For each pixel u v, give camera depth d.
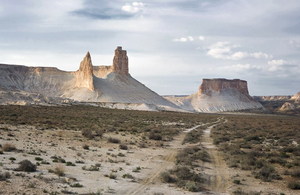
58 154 27.47
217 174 23.42
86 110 123.50
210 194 17.86
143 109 185.75
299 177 23.27
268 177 22.42
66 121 65.69
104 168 23.41
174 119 106.19
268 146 42.19
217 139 46.91
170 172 22.98
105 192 16.73
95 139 40.72
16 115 69.44
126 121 82.50
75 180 18.78
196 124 92.25
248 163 27.16
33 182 17.09
